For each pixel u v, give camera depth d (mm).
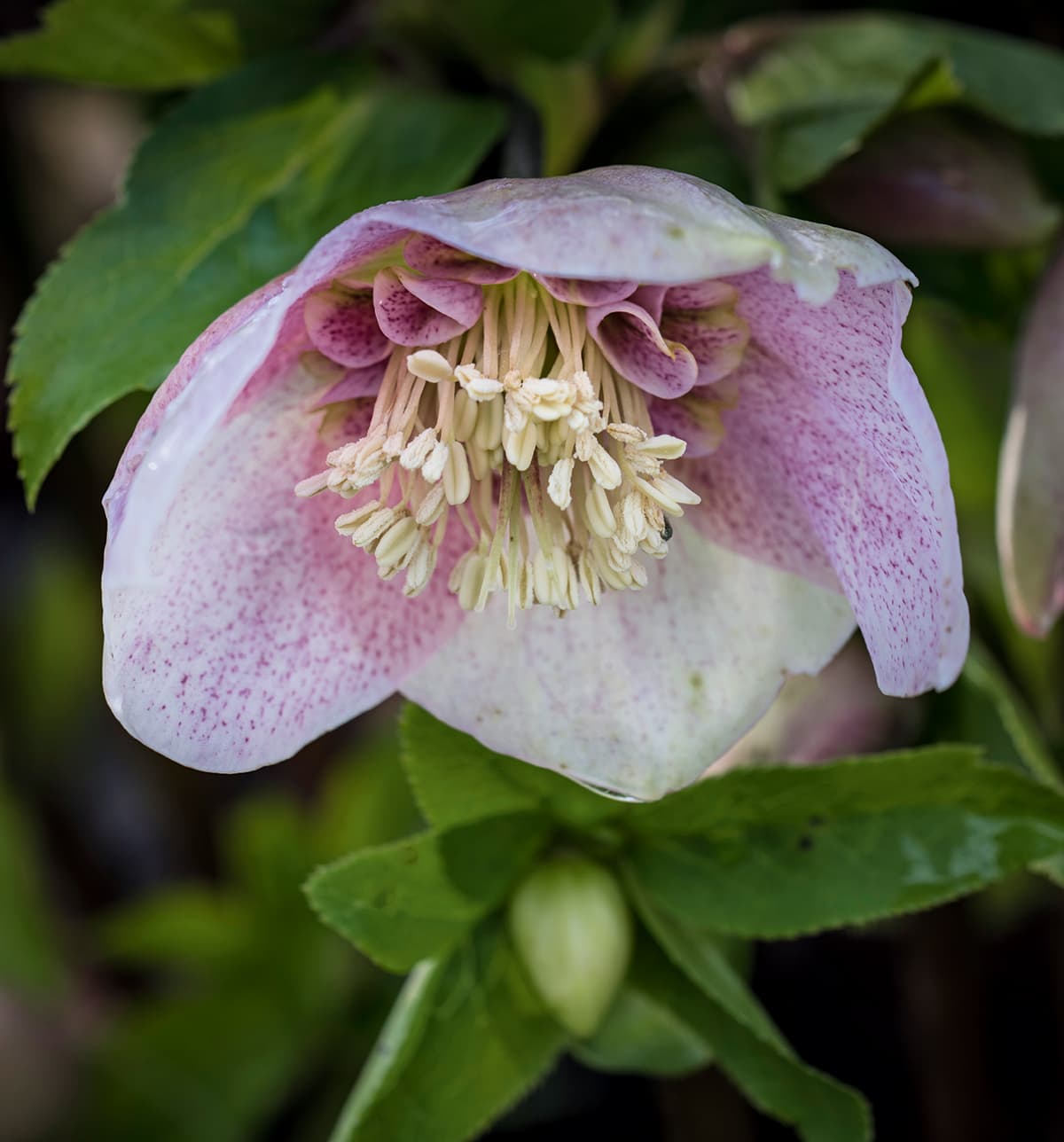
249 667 317
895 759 316
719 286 315
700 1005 324
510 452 318
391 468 320
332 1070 395
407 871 318
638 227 297
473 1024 322
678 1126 388
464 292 319
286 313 314
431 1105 320
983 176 342
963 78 350
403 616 323
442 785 320
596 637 323
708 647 323
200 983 395
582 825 322
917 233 344
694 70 360
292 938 390
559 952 319
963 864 319
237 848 394
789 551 323
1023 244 343
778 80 355
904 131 344
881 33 356
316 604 321
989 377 375
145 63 356
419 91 347
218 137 339
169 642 314
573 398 318
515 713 322
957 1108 390
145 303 330
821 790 318
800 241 301
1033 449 333
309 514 322
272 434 320
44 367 327
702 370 320
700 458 325
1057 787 316
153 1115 387
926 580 308
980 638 372
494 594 325
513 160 354
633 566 320
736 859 322
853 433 315
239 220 335
